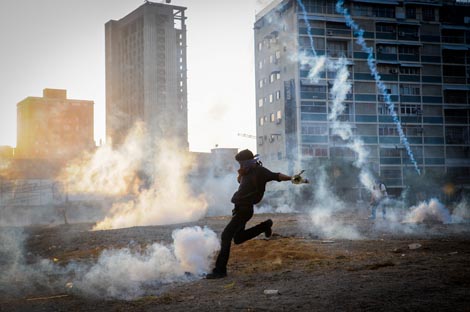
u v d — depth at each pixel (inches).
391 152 2655.0
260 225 298.4
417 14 2778.1
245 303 205.9
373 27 2694.4
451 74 2800.2
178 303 216.2
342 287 227.6
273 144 2822.3
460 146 2768.2
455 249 383.9
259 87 3029.0
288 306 196.5
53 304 229.5
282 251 381.7
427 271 265.4
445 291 212.7
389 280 240.5
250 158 293.9
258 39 3046.3
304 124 2532.0
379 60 2689.5
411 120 2714.1
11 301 242.1
